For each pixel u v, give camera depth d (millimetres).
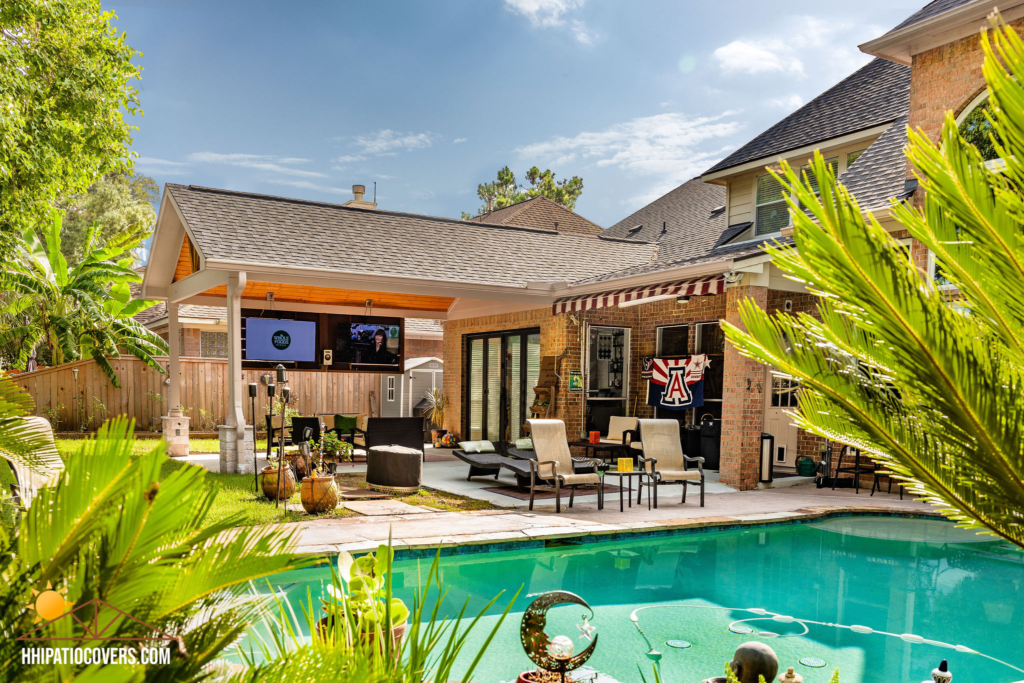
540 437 10367
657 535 8633
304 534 7512
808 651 5188
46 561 1504
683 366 14617
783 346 2180
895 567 7535
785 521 9422
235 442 12031
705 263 11781
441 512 9156
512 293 14562
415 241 15211
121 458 1541
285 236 13320
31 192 10562
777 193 14102
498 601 6238
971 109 9883
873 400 2070
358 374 20484
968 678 4738
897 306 1819
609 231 22125
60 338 17562
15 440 3074
